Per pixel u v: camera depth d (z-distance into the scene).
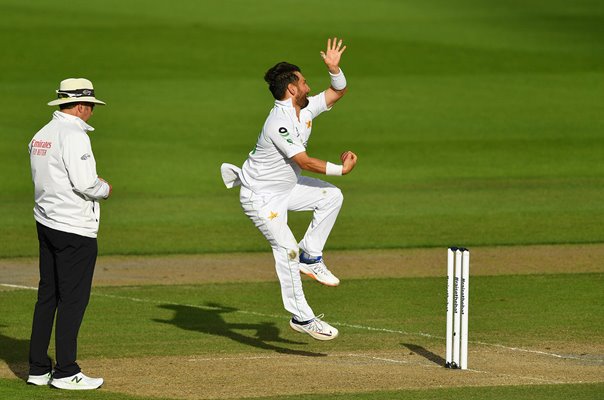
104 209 69.88
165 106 110.38
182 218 67.19
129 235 62.06
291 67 35.59
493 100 113.75
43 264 33.34
